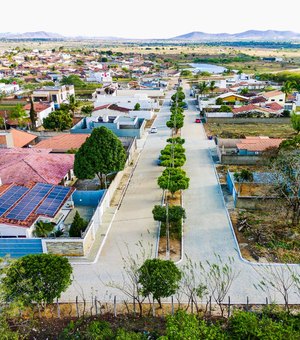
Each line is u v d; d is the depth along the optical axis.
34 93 110.81
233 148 60.88
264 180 45.81
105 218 40.06
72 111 97.31
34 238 32.59
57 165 48.34
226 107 93.38
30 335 24.03
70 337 23.44
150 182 50.47
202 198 44.94
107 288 28.75
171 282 24.69
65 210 41.41
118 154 43.69
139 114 92.62
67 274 25.11
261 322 22.67
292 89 123.88
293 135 74.44
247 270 30.50
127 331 23.92
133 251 33.72
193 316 22.98
